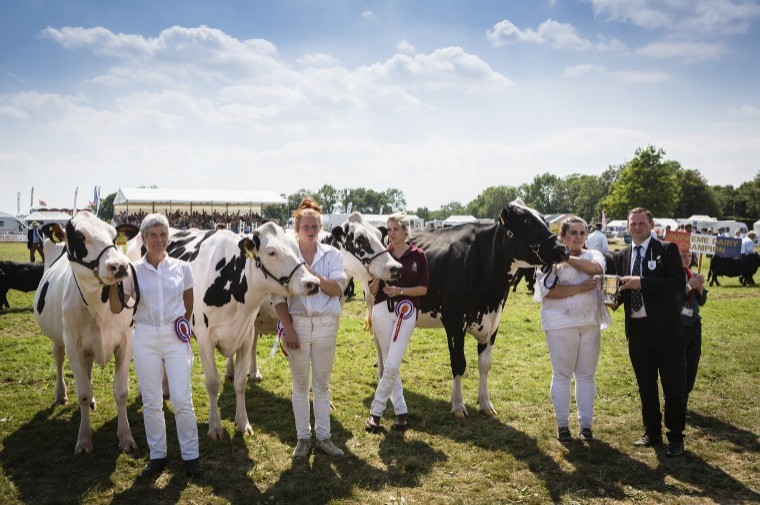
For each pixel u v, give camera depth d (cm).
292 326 433
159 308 399
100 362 454
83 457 445
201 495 390
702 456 457
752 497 391
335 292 435
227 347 492
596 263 467
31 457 446
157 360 404
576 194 12838
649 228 464
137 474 418
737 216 9006
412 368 724
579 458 455
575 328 474
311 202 481
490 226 562
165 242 405
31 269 1155
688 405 580
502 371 713
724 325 1016
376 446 478
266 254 420
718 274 1767
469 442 484
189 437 411
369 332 945
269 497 387
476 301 548
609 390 627
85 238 405
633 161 5166
